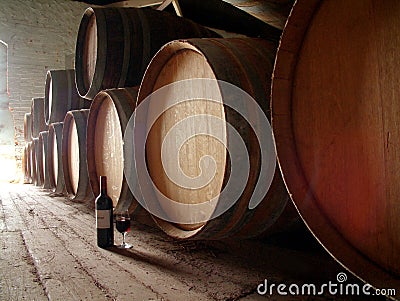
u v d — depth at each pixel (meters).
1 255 2.20
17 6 8.99
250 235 1.86
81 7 9.58
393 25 1.09
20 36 9.04
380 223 1.13
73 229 3.06
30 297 1.52
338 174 1.22
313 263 1.72
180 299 1.48
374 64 1.13
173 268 1.91
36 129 7.15
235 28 6.01
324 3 1.25
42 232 2.92
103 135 3.11
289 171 1.29
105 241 2.39
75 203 4.85
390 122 1.10
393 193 1.10
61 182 4.63
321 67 1.26
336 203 1.23
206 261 2.03
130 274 1.81
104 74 3.20
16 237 2.73
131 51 3.24
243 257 2.10
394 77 1.09
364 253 1.16
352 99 1.19
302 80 1.31
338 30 1.22
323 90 1.25
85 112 3.76
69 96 4.79
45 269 1.91
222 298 1.48
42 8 9.20
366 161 1.16
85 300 1.48
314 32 1.28
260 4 2.55
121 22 3.28
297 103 1.32
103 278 1.75
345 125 1.20
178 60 2.09
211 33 3.81
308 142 1.29
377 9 1.12
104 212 2.41
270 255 1.92
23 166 9.13
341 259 1.19
